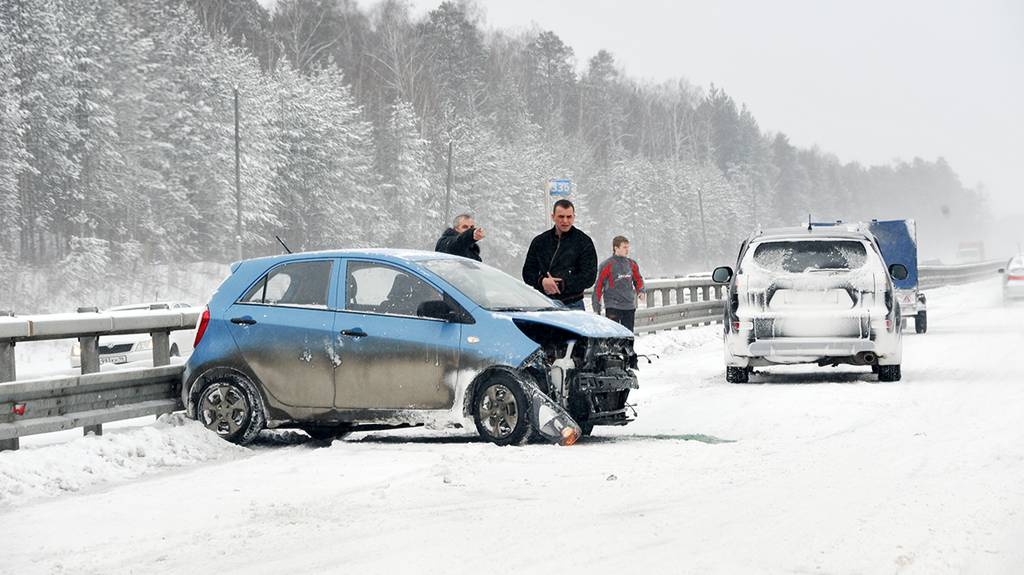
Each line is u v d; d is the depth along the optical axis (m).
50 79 103.38
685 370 26.84
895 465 12.70
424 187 135.75
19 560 9.59
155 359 17.41
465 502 11.23
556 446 14.98
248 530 10.23
